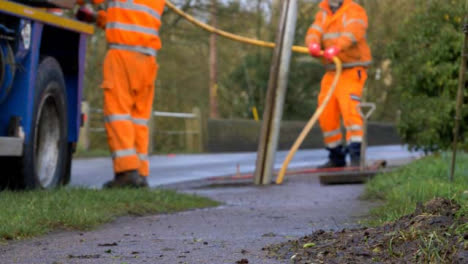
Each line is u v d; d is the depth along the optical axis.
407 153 22.83
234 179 14.83
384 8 35.59
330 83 15.60
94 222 7.89
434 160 13.25
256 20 33.97
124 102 11.55
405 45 16.58
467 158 13.25
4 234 6.69
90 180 14.46
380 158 20.30
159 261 5.41
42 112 11.14
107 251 5.92
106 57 11.65
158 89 33.34
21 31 10.06
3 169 10.40
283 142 27.70
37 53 10.48
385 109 38.06
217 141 27.52
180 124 31.02
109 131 11.56
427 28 16.02
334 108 15.80
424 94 16.17
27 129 10.34
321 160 20.72
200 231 7.38
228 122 27.86
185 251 5.86
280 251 5.54
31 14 10.19
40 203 8.34
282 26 14.48
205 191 12.70
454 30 15.70
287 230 7.24
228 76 33.44
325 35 15.55
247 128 28.23
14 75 10.16
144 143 11.91
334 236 5.70
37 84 10.62
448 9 15.85
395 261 4.82
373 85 38.16
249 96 32.03
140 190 10.19
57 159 11.52
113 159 11.61
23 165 10.36
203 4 29.55
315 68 30.83
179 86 33.88
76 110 12.08
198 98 35.28
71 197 8.98
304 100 30.91
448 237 4.95
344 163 16.16
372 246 5.17
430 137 15.81
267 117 14.19
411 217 5.63
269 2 34.00
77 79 11.97
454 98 15.69
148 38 11.65
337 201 10.52
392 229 5.44
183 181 14.80
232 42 37.41
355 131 15.38
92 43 30.27
